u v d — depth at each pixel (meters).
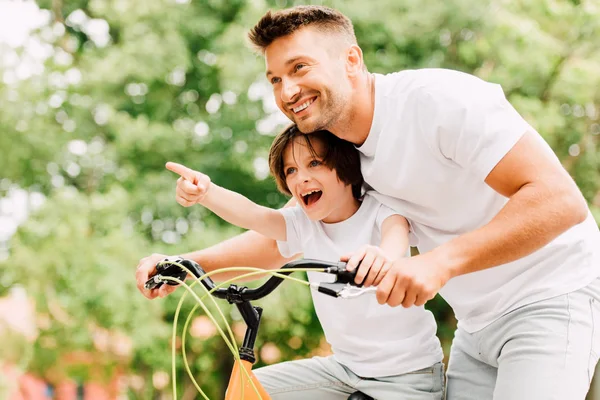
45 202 7.74
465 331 2.17
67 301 7.53
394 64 7.38
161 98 8.34
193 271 1.87
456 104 1.85
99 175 8.42
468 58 7.44
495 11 7.50
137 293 7.50
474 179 1.96
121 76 7.88
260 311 1.85
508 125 1.79
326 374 2.18
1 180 8.53
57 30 9.05
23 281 7.72
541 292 1.93
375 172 2.04
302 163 2.13
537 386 1.81
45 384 11.61
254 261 2.29
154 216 8.02
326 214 2.14
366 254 1.56
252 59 7.54
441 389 2.12
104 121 8.34
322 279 2.15
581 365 1.84
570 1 7.80
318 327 7.82
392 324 2.09
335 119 1.99
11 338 8.27
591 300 1.93
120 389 8.94
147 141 7.81
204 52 8.30
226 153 7.78
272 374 2.21
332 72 1.97
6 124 8.16
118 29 8.77
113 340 8.18
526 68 7.32
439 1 7.37
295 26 1.95
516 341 1.92
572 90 7.32
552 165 1.73
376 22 7.29
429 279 1.56
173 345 1.72
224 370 8.75
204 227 7.87
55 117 8.42
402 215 2.09
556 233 1.66
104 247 7.50
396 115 1.96
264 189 8.02
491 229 1.65
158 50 7.85
